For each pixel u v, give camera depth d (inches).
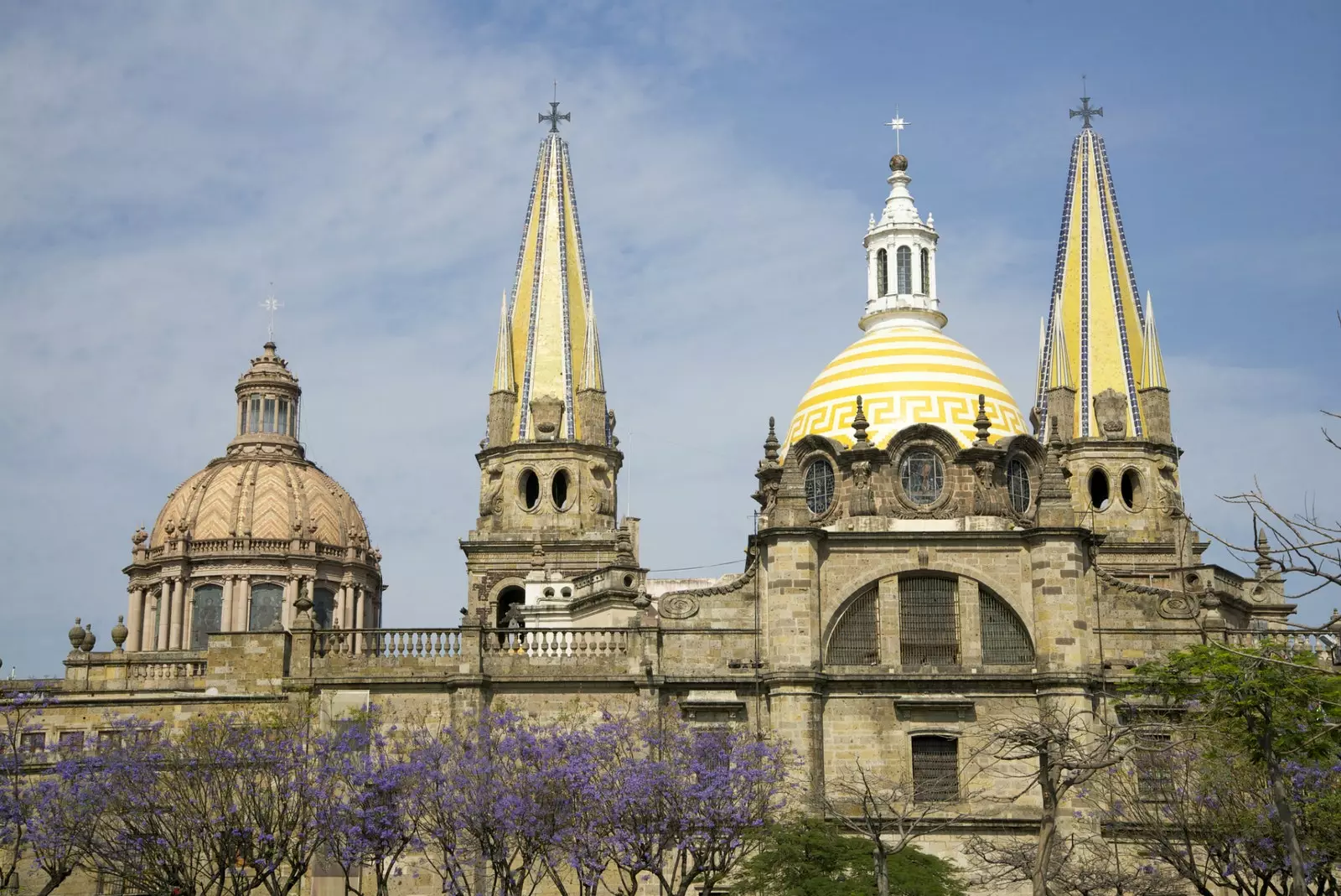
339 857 2615.7
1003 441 3218.5
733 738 2817.4
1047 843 2230.6
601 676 3019.2
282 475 4815.5
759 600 3088.1
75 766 2637.8
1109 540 3686.0
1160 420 3779.5
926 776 3019.2
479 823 2608.3
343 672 3026.6
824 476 3265.3
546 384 4040.4
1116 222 3900.1
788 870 2610.7
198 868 2603.3
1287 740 2378.2
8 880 2669.8
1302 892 2174.0
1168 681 2647.6
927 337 3496.6
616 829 2588.6
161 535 4746.6
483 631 3034.0
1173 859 2613.2
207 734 2711.6
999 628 3095.5
